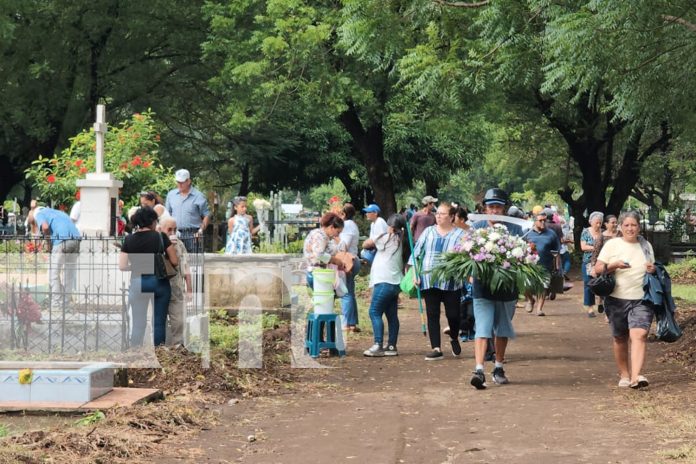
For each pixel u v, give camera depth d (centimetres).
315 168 5681
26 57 3853
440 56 1914
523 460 849
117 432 920
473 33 1877
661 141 4541
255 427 1003
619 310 1252
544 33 1562
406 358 1560
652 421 1009
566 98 4059
